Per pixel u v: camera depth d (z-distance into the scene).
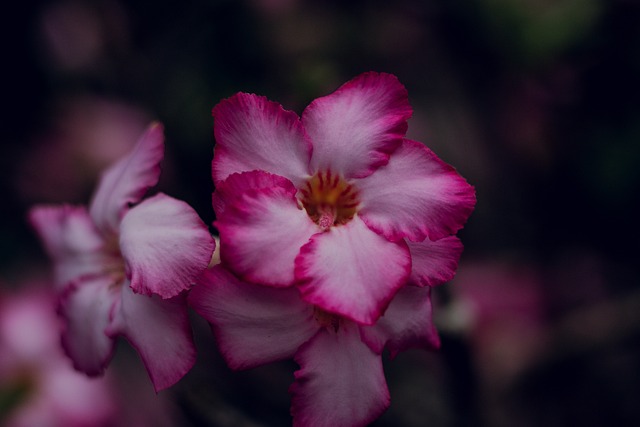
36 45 0.53
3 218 0.53
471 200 0.29
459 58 0.50
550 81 0.49
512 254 0.53
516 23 0.48
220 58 0.50
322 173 0.30
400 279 0.29
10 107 0.53
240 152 0.30
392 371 0.45
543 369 0.46
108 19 0.52
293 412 0.29
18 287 0.52
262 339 0.29
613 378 0.50
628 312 0.46
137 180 0.32
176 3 0.50
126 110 0.54
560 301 0.51
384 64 0.53
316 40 0.51
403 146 0.30
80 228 0.35
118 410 0.51
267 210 0.29
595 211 0.48
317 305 0.28
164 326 0.30
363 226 0.30
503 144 0.52
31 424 0.49
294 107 0.37
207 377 0.41
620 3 0.46
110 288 0.34
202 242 0.29
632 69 0.47
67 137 0.54
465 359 0.37
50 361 0.51
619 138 0.47
